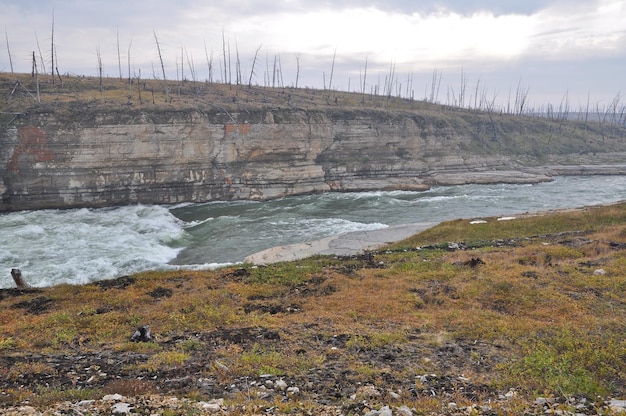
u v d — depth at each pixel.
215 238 39.94
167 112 55.44
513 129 108.19
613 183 77.75
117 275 28.67
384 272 21.11
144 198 54.50
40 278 27.62
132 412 8.12
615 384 9.56
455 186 73.69
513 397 8.92
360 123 71.62
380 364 11.18
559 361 10.75
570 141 112.12
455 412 8.27
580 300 15.76
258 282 20.02
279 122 62.72
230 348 12.31
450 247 27.48
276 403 8.58
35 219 45.19
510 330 13.32
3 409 8.11
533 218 36.62
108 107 53.56
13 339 13.35
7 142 48.69
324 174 67.75
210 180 58.47
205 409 8.28
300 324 14.44
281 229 42.88
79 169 51.09
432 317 15.03
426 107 111.19
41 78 65.75
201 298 17.41
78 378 10.27
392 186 68.88
